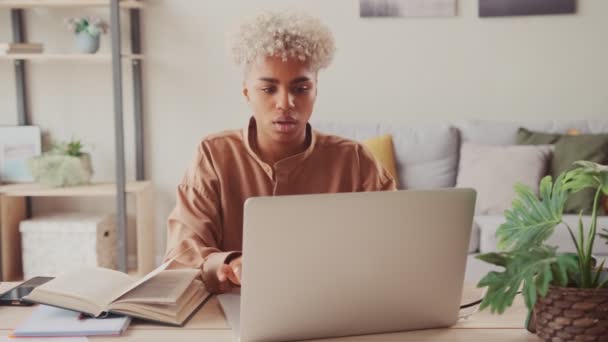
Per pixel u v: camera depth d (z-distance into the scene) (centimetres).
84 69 376
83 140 380
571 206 312
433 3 372
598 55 375
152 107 379
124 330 116
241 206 154
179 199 152
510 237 113
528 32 375
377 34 376
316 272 106
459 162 346
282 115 141
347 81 379
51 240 348
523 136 345
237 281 132
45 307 126
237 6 375
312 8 376
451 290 115
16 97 377
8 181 371
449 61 377
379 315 113
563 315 103
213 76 378
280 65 139
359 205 104
